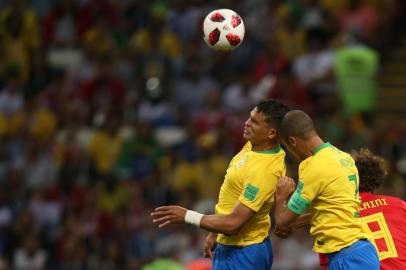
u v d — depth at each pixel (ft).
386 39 206.80
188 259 159.43
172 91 209.26
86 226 180.75
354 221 84.79
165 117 205.26
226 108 196.95
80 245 176.45
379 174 92.73
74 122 210.18
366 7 204.54
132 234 173.17
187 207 173.58
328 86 190.80
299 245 153.17
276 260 152.56
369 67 186.70
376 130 178.19
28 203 191.31
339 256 84.28
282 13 207.00
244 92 197.26
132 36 229.04
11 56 231.71
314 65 194.49
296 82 187.42
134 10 232.53
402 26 210.59
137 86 212.02
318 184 84.23
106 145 196.75
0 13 240.12
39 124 210.18
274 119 86.69
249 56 207.31
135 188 181.78
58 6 238.89
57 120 211.82
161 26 223.71
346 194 84.53
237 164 87.61
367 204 92.02
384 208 91.71
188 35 220.02
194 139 189.57
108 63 216.54
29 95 223.30
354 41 198.18
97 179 193.77
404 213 91.76
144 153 191.11
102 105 208.23
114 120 200.64
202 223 86.02
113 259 170.19
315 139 85.40
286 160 161.38
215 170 178.50
